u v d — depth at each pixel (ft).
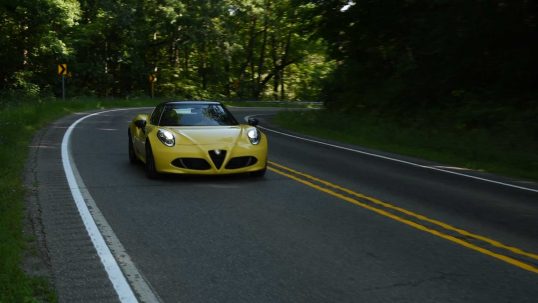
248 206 22.53
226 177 29.43
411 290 13.65
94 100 113.50
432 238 18.49
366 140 55.93
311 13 88.63
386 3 77.97
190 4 148.56
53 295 12.58
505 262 16.06
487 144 47.21
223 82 191.72
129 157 34.45
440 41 62.80
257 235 18.30
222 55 157.58
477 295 13.42
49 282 13.64
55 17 113.09
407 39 78.43
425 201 24.86
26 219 19.49
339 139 57.11
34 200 22.52
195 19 147.74
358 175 31.91
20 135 43.32
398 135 55.77
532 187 30.53
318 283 14.02
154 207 21.97
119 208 21.66
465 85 67.72
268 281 14.10
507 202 25.43
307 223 20.02
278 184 27.68
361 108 82.23
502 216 22.34
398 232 19.12
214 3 148.56
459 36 60.08
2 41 112.37
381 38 85.35
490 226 20.49
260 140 29.27
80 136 47.78
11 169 28.35
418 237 18.56
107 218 20.06
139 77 161.17
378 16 80.38
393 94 74.74
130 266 14.99
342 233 18.79
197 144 27.53
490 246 17.74
